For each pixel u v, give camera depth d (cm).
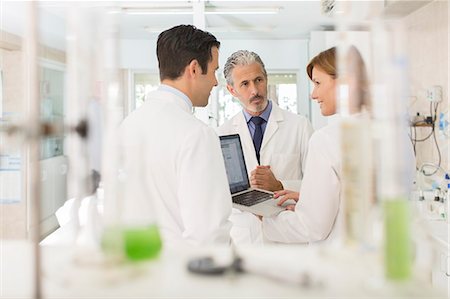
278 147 244
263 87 238
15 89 311
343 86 54
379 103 48
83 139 52
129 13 312
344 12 54
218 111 313
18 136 46
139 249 52
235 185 187
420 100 289
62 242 66
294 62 342
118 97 52
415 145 292
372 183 51
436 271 159
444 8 266
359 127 52
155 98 129
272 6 308
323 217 135
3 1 278
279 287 46
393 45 48
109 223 51
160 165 114
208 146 118
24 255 59
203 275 49
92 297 45
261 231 179
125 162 55
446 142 265
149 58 334
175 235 112
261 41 341
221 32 341
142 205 56
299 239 143
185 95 130
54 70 283
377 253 50
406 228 47
